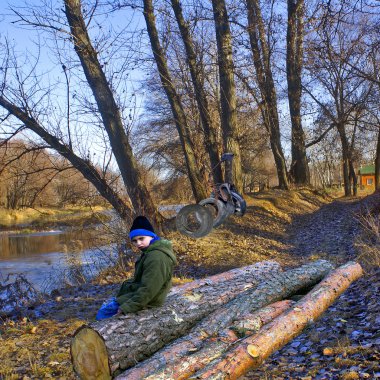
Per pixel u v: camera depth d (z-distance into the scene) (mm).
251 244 16219
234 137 20922
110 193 14961
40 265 19031
